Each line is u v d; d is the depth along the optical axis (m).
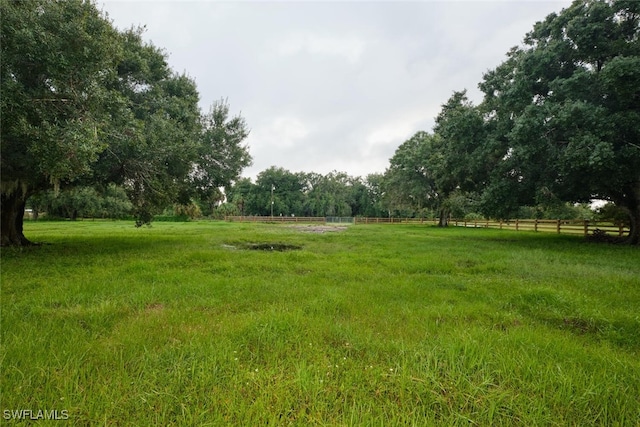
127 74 10.16
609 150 9.47
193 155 10.23
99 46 6.43
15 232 10.70
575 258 8.59
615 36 11.80
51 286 4.80
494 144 13.31
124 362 2.40
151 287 4.81
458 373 2.30
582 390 2.11
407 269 6.96
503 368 2.40
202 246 10.99
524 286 5.25
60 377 2.16
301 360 2.50
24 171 7.88
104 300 4.12
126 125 7.66
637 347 3.03
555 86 11.82
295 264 7.31
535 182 12.95
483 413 1.90
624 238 13.80
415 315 3.71
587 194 13.66
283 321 3.23
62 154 5.71
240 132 13.67
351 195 73.62
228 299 4.33
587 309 3.89
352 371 2.35
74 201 40.50
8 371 2.17
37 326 3.11
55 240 12.93
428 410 1.93
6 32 5.32
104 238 14.01
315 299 4.21
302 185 73.62
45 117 5.85
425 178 33.12
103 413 1.85
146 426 1.76
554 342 2.90
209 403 1.96
